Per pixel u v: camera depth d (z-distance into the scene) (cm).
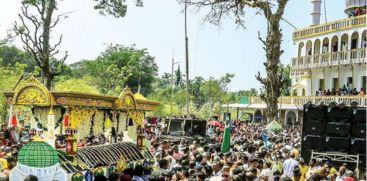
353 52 4138
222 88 7969
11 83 3834
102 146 1351
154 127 3397
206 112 6906
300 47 4962
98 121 1323
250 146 1780
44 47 2562
